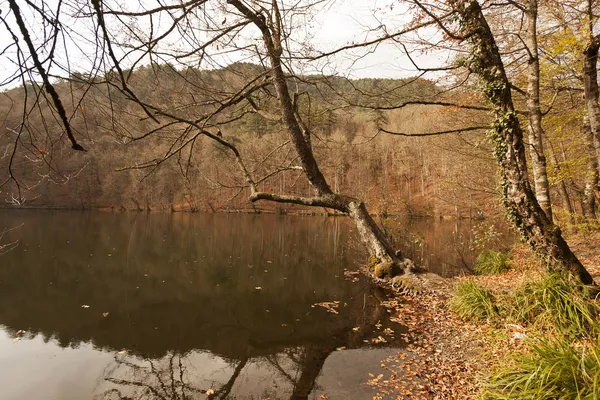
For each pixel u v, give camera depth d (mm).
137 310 8398
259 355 5934
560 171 9570
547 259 5258
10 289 10039
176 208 46969
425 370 4777
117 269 12656
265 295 9586
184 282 11047
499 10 7035
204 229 26609
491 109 5688
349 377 4820
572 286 4957
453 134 13062
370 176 41844
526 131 9164
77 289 10148
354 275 11562
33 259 13867
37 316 7969
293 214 43844
